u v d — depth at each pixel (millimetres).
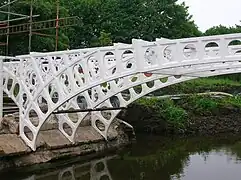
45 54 17453
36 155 18016
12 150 17141
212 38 11984
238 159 20859
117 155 21469
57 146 18859
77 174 17641
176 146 24375
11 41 30766
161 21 46844
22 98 18484
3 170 16828
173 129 28547
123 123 24828
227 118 30797
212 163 19938
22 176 16672
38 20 30500
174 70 14867
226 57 11828
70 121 19734
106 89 19719
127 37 46188
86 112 19234
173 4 48281
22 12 29719
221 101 31891
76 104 19359
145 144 24609
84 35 47188
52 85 19141
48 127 19781
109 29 46781
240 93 38375
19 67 18656
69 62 16641
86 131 21422
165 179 16938
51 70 17172
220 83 39344
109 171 18234
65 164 18781
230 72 15336
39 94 17688
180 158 21047
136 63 13430
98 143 21406
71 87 16578
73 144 19719
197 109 30578
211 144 25234
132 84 17812
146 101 29078
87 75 16000
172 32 47062
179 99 31656
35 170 17375
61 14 33594
